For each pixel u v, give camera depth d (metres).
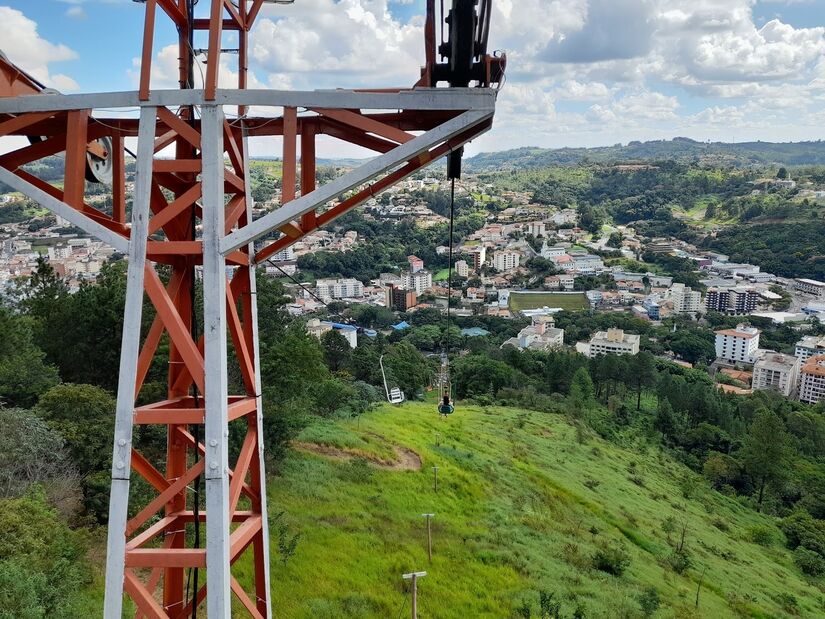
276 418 25.11
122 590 6.22
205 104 6.25
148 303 24.03
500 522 26.16
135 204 6.23
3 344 21.03
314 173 7.40
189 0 7.15
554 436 47.09
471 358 72.12
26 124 6.52
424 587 18.97
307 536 20.56
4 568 10.75
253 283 8.22
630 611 20.38
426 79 6.55
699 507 41.12
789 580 31.73
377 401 46.91
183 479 6.56
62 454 16.81
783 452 49.53
